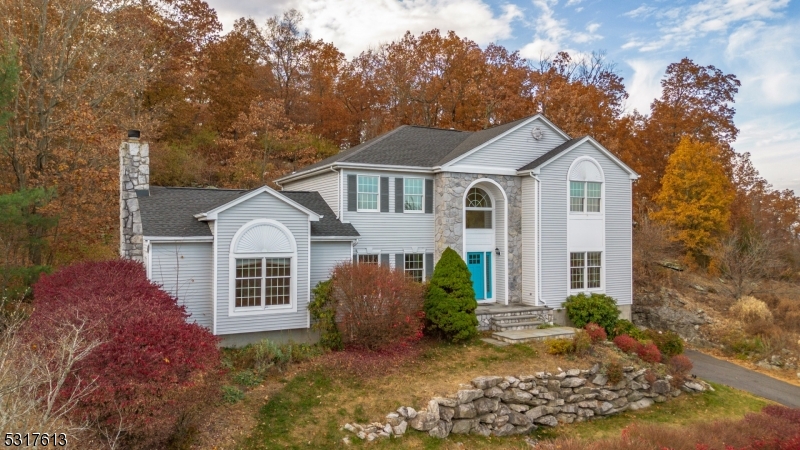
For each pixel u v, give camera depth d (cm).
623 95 4419
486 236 2233
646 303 2891
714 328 2580
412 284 1684
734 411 1658
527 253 2172
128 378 794
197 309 1584
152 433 847
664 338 1948
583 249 2228
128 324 870
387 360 1531
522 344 1773
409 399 1342
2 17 2212
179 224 1598
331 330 1598
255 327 1606
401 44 4188
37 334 857
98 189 2305
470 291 1798
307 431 1177
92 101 2431
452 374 1496
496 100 3734
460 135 2527
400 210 2080
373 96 4309
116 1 2578
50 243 2173
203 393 956
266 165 3191
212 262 1602
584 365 1622
